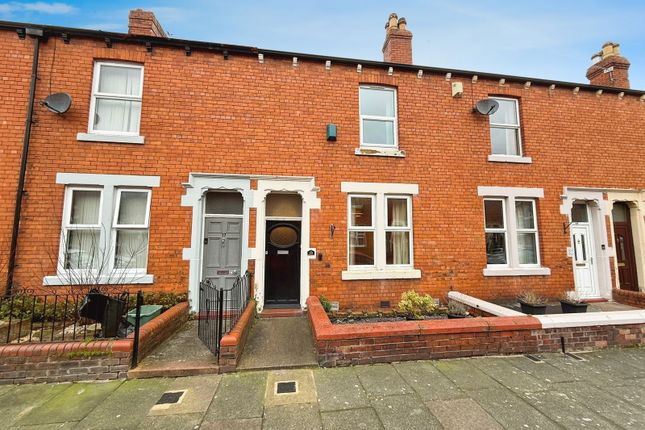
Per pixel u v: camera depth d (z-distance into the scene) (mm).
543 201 8109
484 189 7824
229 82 7070
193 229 6590
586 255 8367
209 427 3066
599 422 3170
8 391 3734
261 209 6859
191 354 4633
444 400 3562
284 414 3287
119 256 6500
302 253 6957
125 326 4734
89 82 6547
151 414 3277
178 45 6883
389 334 4566
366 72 7699
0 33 6289
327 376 4129
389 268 7406
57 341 4230
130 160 6508
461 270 7512
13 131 6129
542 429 3047
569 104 8586
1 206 5941
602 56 9992
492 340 4855
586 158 8477
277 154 7078
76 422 3141
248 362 4422
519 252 8109
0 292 5707
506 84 8305
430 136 7770
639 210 8609
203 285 5848
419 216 7508
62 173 6203
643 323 5371
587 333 5148
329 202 7156
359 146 7445
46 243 6031
